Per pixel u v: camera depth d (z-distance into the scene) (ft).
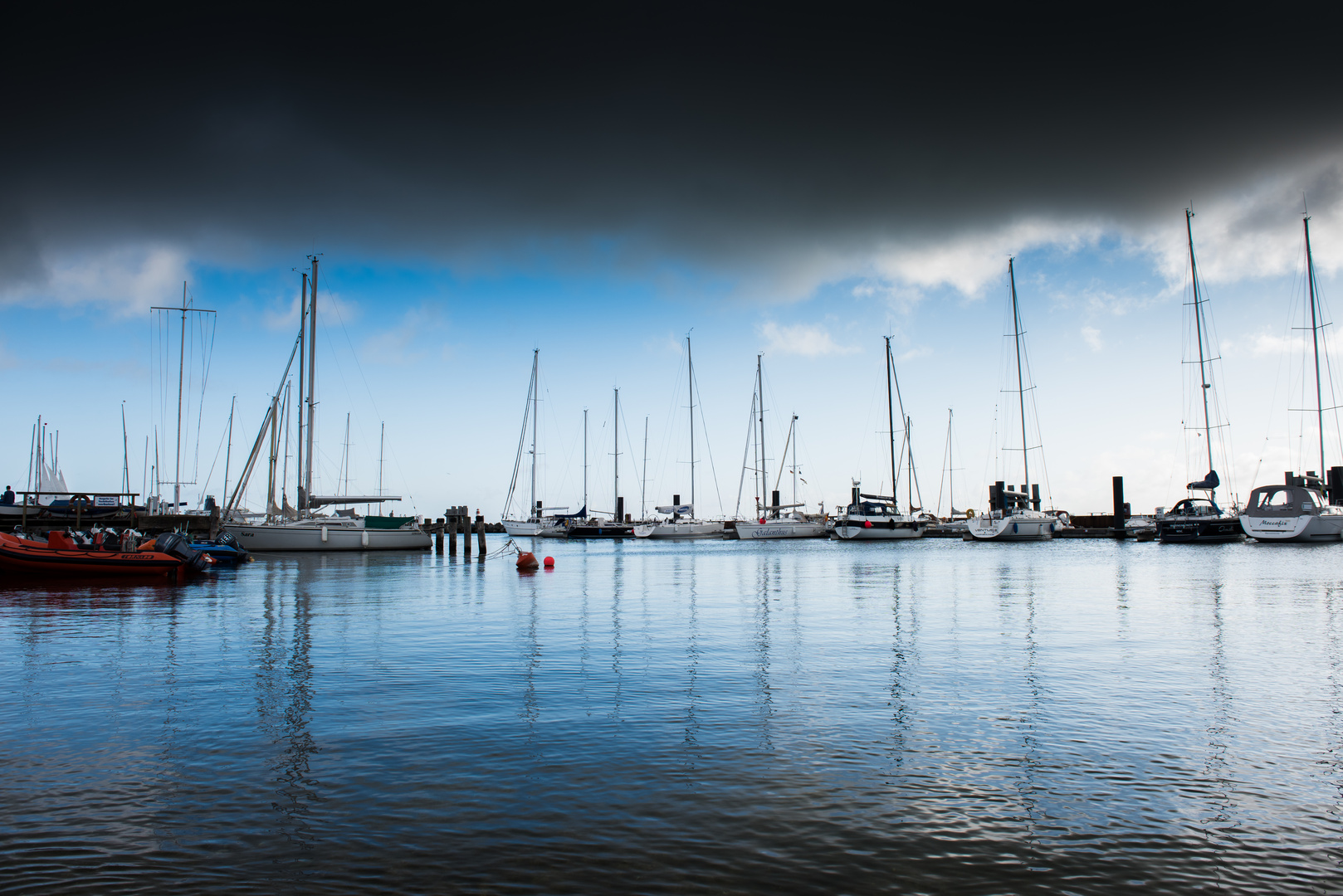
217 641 52.85
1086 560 148.56
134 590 92.73
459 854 20.01
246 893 18.11
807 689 37.47
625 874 18.93
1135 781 25.18
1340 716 32.37
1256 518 193.36
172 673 42.01
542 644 51.42
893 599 77.92
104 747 28.66
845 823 21.95
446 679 40.11
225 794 24.09
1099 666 42.52
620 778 25.39
